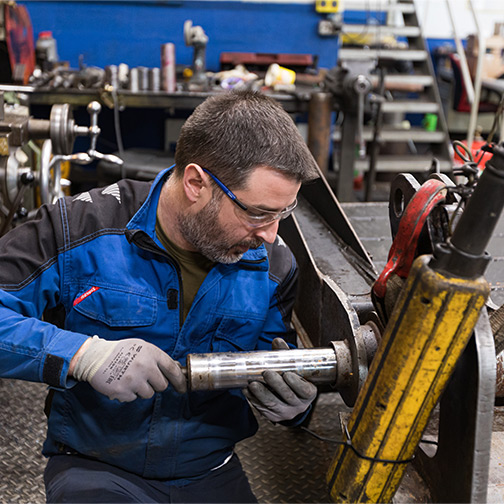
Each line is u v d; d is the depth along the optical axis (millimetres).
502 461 1133
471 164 949
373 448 984
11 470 1953
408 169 4582
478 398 927
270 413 1183
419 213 1075
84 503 1242
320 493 1926
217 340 1379
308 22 5074
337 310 1272
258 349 1452
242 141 1111
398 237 1123
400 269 1138
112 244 1322
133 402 1325
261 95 1210
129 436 1350
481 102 5547
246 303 1369
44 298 1319
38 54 4246
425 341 882
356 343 1149
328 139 4027
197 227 1213
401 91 5258
